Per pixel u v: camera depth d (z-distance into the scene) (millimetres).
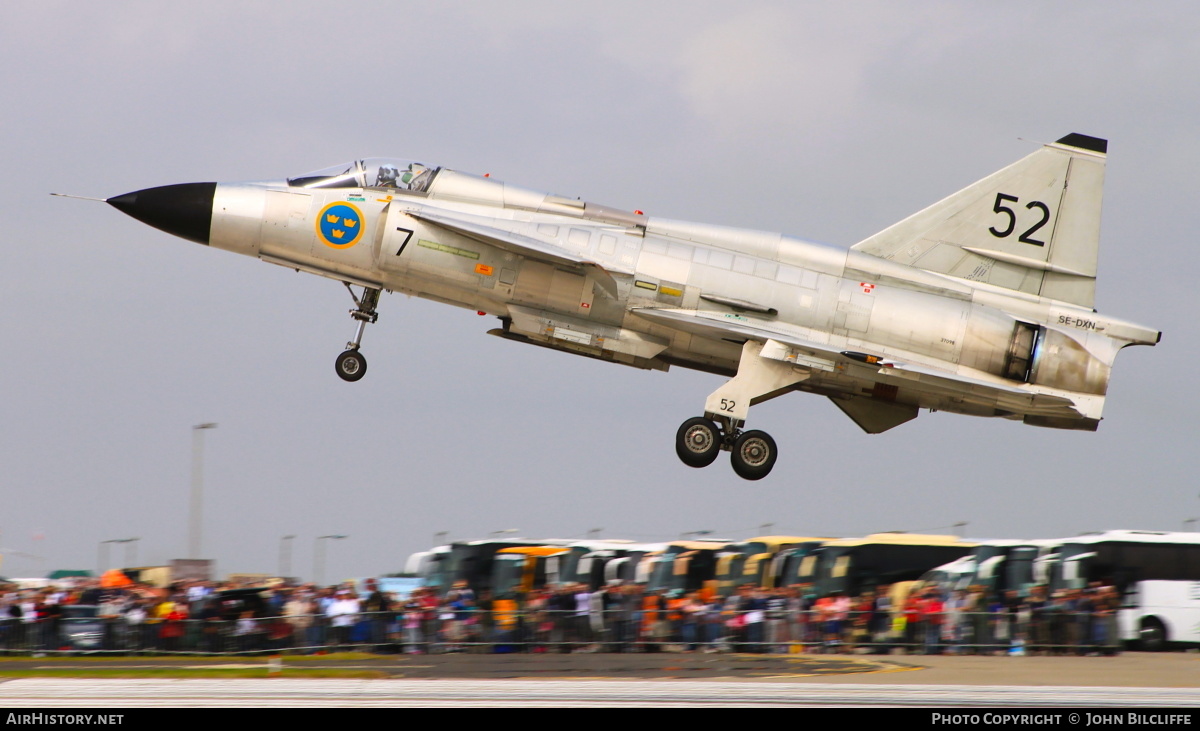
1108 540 87562
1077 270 88062
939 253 88312
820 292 84625
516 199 86812
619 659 71312
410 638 74188
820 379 85875
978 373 85062
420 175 87000
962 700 51094
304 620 74188
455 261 83688
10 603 76625
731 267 84625
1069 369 84938
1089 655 74625
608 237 84688
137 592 86125
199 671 63969
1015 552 87688
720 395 82750
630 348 85062
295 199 85938
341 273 86688
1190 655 77812
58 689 55531
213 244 86625
